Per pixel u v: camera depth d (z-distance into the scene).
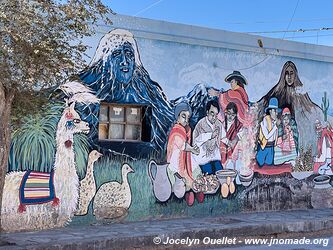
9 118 6.97
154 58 10.47
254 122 11.81
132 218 10.16
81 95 9.58
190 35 10.93
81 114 9.60
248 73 11.76
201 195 11.03
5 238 8.16
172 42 10.71
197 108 11.02
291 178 12.38
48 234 8.60
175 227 9.45
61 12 7.03
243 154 11.63
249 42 11.75
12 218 8.81
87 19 7.65
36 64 6.98
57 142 9.34
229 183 11.42
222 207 11.31
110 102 9.93
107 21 8.91
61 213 9.36
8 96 6.94
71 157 9.49
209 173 11.16
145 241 8.48
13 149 8.87
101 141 9.85
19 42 6.73
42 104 8.27
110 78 9.90
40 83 7.60
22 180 8.95
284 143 12.28
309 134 12.73
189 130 10.90
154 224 9.82
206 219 10.57
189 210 10.86
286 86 12.35
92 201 9.73
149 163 10.40
